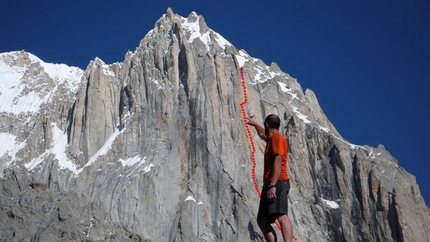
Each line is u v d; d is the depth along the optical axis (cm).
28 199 5466
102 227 5506
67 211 5334
